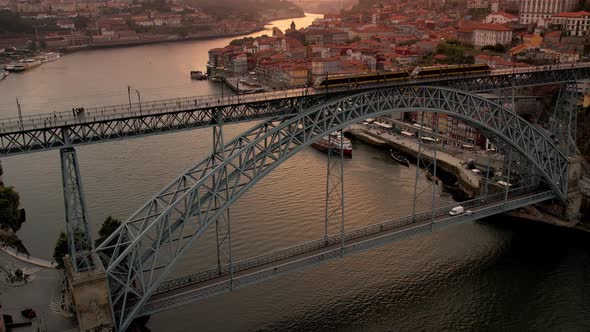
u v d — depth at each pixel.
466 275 78.06
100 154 131.00
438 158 120.94
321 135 68.75
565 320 69.00
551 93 121.75
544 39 180.50
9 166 126.94
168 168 120.00
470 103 90.94
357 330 65.44
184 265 77.75
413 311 69.50
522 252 84.69
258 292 73.06
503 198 91.00
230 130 153.25
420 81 77.94
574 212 94.12
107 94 196.62
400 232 75.25
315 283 75.31
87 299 53.16
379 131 146.75
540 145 90.31
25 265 76.38
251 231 88.38
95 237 85.62
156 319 67.00
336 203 100.44
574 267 80.94
